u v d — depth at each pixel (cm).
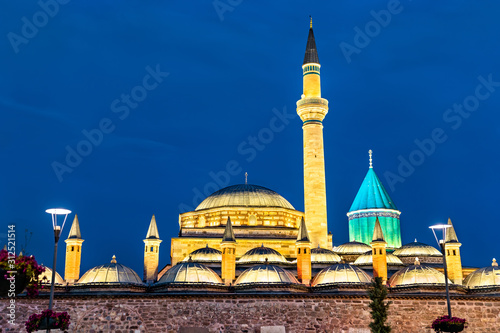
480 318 6606
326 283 6962
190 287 6675
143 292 6738
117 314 6350
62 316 5050
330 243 10144
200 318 6406
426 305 6619
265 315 6462
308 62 9712
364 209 11019
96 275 6800
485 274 7381
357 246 9631
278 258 8206
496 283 7181
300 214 9806
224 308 6456
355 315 6525
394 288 7044
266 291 6675
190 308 6431
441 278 7056
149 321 6366
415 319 6569
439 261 9456
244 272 7106
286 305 6506
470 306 6638
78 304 6338
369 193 11175
